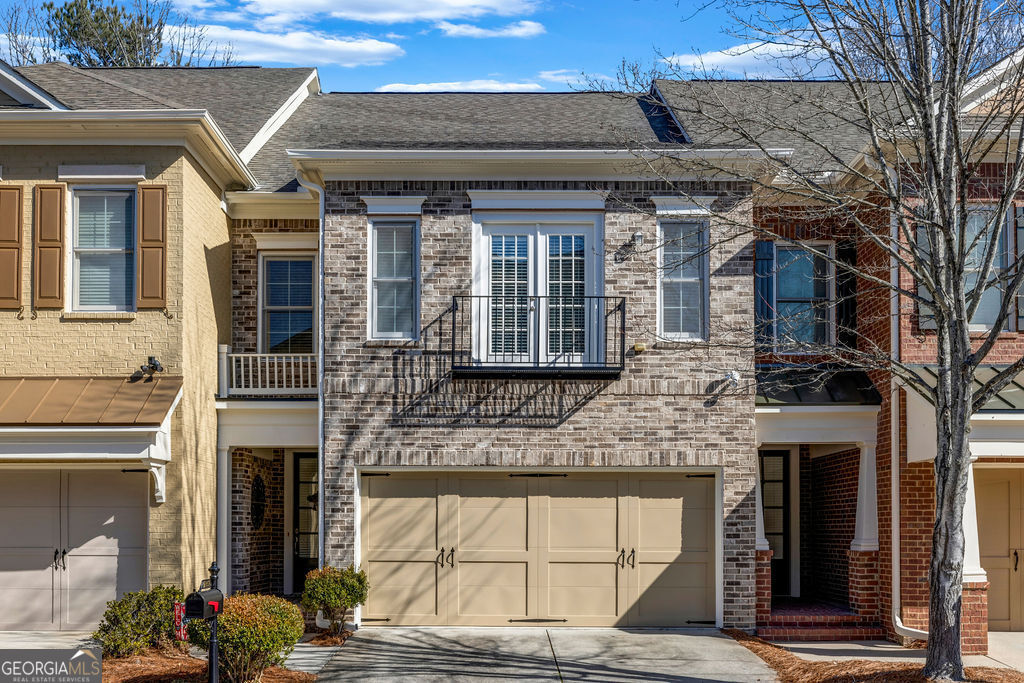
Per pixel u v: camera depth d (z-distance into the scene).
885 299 14.24
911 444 13.57
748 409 14.13
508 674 11.50
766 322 13.58
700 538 14.25
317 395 15.13
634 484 14.30
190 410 13.85
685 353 14.20
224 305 15.75
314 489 17.67
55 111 13.30
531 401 14.11
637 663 12.06
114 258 13.84
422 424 14.09
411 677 11.33
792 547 16.92
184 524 13.50
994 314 14.05
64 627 13.57
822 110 12.17
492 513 14.27
